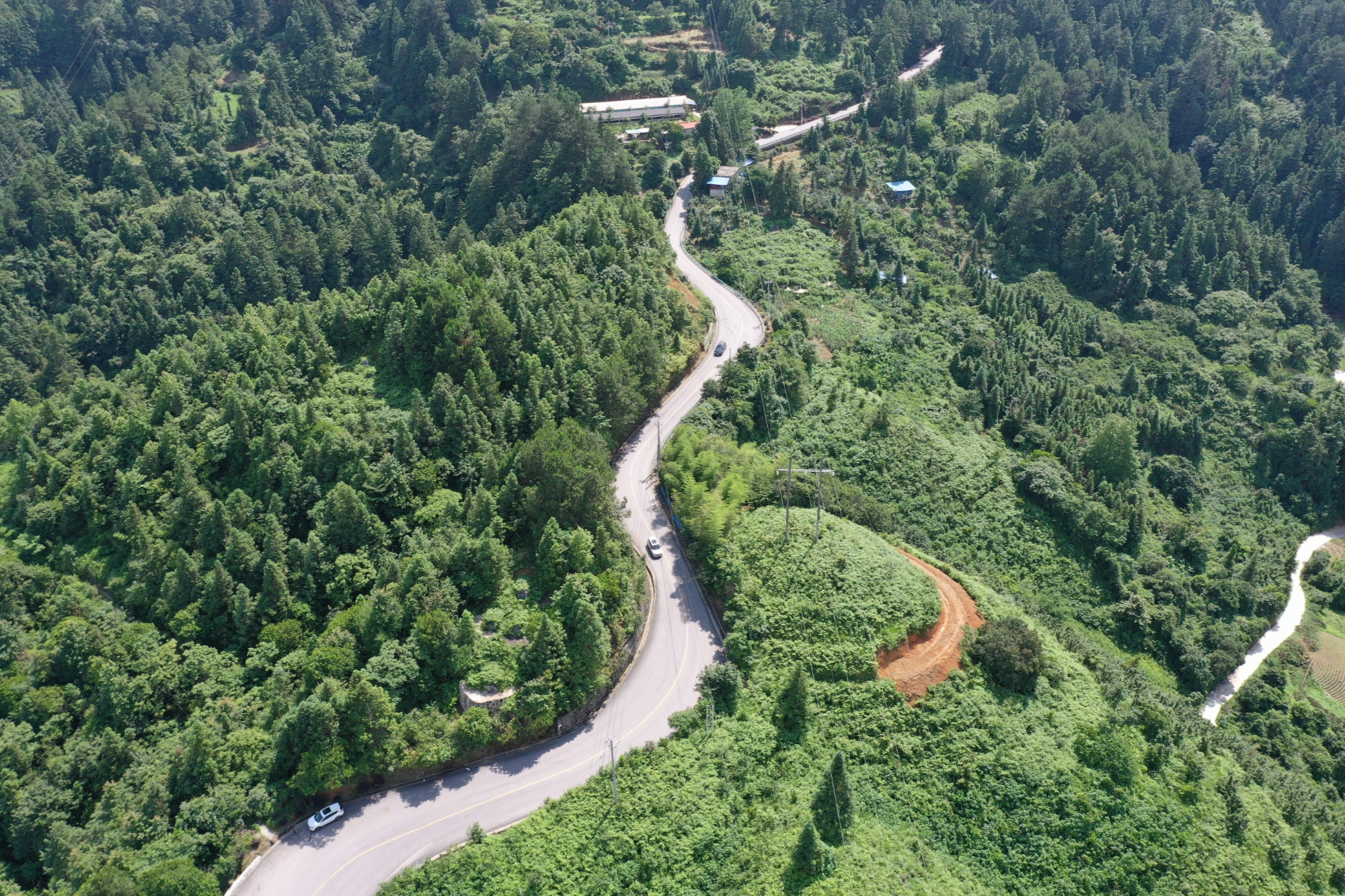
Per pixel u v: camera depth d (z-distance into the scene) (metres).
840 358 180.88
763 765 102.62
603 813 95.50
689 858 92.81
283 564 119.75
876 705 107.94
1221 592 166.38
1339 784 139.38
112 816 96.75
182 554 119.62
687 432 146.88
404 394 149.62
